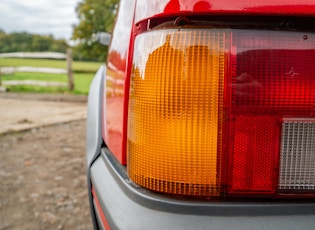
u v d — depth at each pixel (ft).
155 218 3.00
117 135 4.22
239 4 2.85
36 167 11.85
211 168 3.01
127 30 4.22
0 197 9.40
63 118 21.44
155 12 3.10
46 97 32.89
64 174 11.23
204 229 2.86
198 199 3.05
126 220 3.11
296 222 2.93
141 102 3.21
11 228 7.84
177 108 3.01
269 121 2.96
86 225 8.02
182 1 2.92
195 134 3.00
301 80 2.94
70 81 38.17
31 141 15.37
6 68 40.57
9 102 29.01
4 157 12.90
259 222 2.91
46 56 40.55
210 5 2.87
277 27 2.96
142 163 3.24
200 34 2.97
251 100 2.94
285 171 3.01
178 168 3.06
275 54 2.93
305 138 2.98
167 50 3.04
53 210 8.73
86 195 9.63
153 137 3.12
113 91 4.60
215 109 2.96
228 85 2.94
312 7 2.87
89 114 6.21
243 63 2.93
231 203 2.99
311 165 3.01
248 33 2.93
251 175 3.01
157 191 3.16
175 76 3.00
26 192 9.77
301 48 2.94
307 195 3.04
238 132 2.97
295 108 2.95
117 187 3.62
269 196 3.03
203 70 2.95
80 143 15.14
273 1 2.85
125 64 3.94
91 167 4.83
